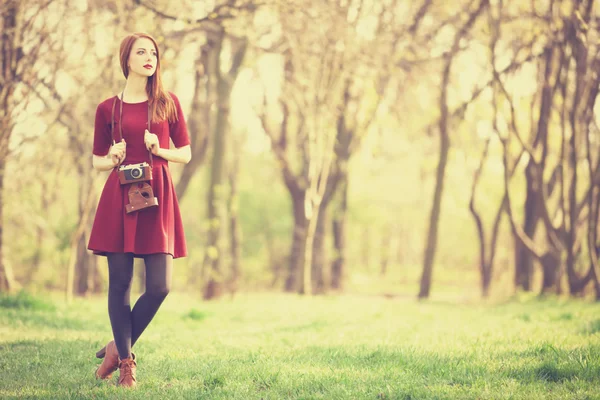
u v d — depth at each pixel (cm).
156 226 421
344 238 2523
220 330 816
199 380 440
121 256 420
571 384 409
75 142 1426
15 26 980
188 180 1791
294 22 1394
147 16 1148
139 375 456
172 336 715
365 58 1520
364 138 2095
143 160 430
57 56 1028
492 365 468
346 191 2520
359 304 1419
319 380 424
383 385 416
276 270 3656
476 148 2002
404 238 4919
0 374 461
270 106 2047
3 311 918
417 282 3962
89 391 398
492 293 2164
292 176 2223
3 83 987
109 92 1179
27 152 1449
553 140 1622
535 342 578
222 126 1616
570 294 1491
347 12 1430
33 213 1847
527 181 1844
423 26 1653
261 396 389
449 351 537
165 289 422
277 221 3641
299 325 859
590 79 1309
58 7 1008
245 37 1481
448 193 2941
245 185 3744
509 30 1501
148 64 432
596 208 1398
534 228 1852
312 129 1733
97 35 1129
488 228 3359
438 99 1803
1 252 1548
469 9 1597
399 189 4003
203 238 3509
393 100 1741
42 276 2298
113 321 421
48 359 515
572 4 1260
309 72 1572
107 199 425
